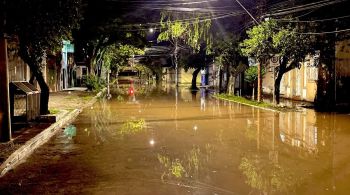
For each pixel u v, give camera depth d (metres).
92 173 8.28
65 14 13.05
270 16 22.27
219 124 15.96
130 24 31.22
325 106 23.58
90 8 28.97
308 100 28.09
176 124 15.97
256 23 23.05
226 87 35.06
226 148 10.93
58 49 15.41
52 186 7.37
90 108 23.05
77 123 16.42
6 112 10.68
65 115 17.66
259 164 9.04
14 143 10.69
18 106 16.67
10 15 11.69
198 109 22.41
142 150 10.67
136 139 12.45
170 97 33.03
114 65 56.12
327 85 24.69
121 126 15.46
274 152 10.39
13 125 14.03
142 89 48.44
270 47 22.05
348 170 8.52
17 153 9.48
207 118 18.05
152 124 15.98
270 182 7.58
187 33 28.53
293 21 20.66
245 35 29.30
